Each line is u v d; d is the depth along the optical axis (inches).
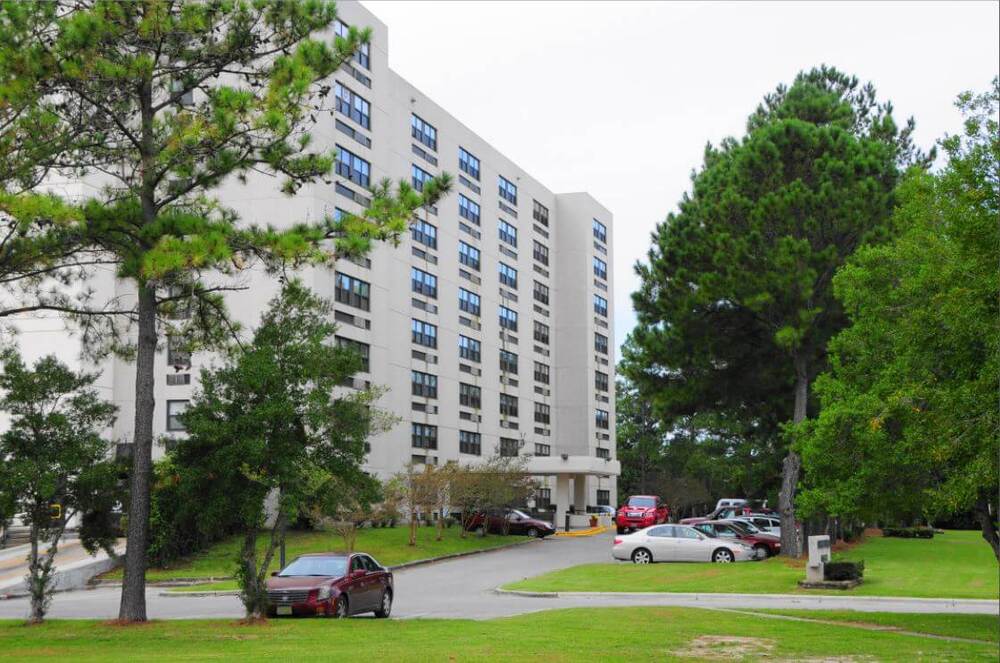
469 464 1967.3
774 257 1350.9
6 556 1551.4
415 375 2204.7
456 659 545.6
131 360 869.8
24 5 693.3
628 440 3609.7
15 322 1656.0
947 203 731.4
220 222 756.0
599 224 3122.5
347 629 723.4
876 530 2581.2
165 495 1441.9
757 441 2133.4
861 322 898.1
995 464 634.8
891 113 1571.1
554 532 2214.6
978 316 649.0
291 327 800.9
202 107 803.4
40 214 681.6
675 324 1531.7
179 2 770.2
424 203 799.7
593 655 570.9
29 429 813.2
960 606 987.9
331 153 807.1
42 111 733.9
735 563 1405.0
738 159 1445.6
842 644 638.5
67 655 593.0
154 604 1068.5
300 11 784.9
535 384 2822.3
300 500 793.6
